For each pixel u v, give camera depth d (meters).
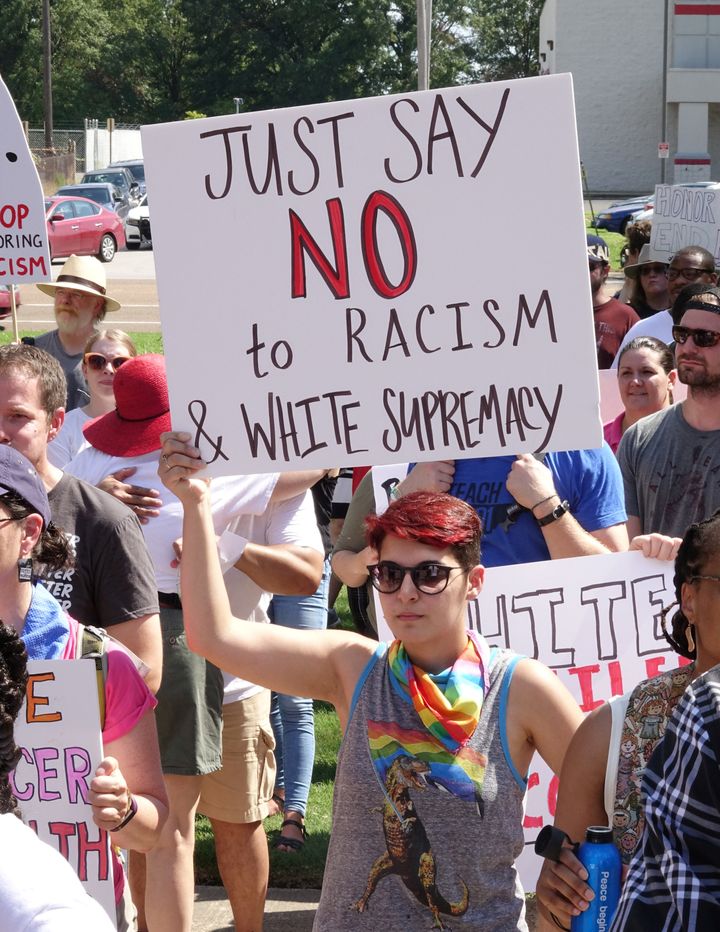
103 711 2.63
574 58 51.19
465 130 2.68
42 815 2.51
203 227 2.73
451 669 2.41
